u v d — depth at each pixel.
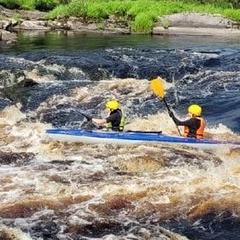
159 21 34.12
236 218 8.33
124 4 36.56
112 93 16.22
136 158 10.23
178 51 22.44
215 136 12.42
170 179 9.45
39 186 9.10
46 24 33.44
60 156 10.62
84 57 19.98
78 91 16.28
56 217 8.14
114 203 8.56
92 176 9.57
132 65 19.11
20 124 13.05
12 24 31.77
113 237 7.73
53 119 13.91
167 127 13.05
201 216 8.35
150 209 8.45
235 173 9.83
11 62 18.81
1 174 9.63
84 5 35.41
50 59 19.25
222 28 34.34
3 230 7.71
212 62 20.20
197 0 42.38
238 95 16.23
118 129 11.43
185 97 16.11
